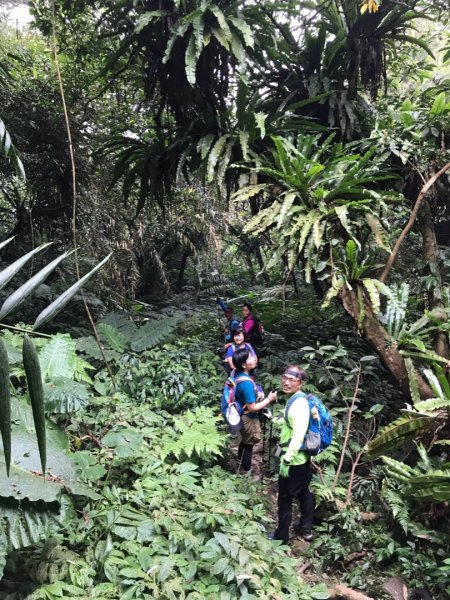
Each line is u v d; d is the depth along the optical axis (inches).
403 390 136.0
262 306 218.1
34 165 228.1
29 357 40.3
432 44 270.7
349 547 106.3
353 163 158.7
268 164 171.6
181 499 99.3
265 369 180.7
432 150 155.6
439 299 149.3
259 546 87.1
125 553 81.9
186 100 191.3
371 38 197.5
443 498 98.9
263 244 349.7
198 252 378.6
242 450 133.9
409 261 197.6
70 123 219.1
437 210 179.8
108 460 105.0
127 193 229.6
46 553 76.0
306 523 108.8
